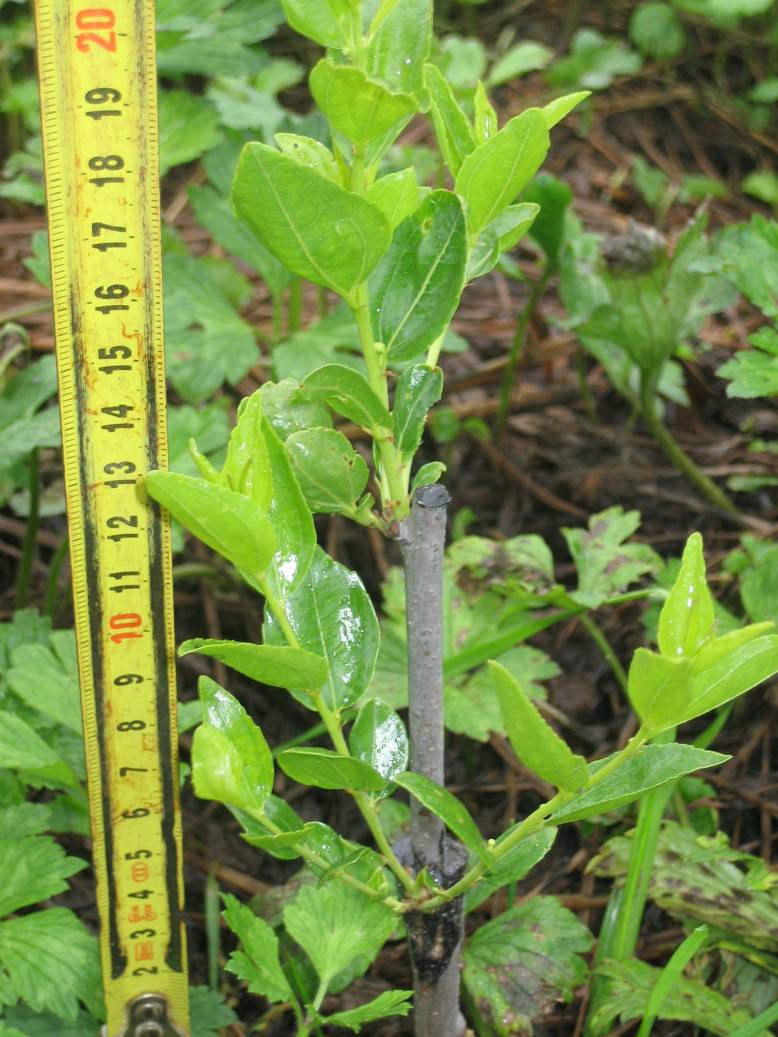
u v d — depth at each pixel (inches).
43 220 26.4
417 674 10.0
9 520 20.3
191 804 16.4
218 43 19.8
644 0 34.2
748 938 13.6
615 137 29.9
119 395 9.6
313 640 9.7
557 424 23.0
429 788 9.2
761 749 17.1
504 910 15.4
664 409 23.3
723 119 30.2
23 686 13.9
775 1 31.1
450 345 20.6
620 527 17.6
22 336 17.7
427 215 8.9
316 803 16.8
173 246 22.6
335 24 8.5
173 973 11.5
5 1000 11.9
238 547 8.6
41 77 8.9
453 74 25.9
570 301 20.8
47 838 12.9
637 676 8.2
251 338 19.9
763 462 21.9
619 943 13.4
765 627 8.0
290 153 9.0
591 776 8.9
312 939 12.3
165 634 10.4
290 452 9.2
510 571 16.9
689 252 19.0
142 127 9.1
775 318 16.5
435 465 9.6
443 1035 11.6
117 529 10.0
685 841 14.3
